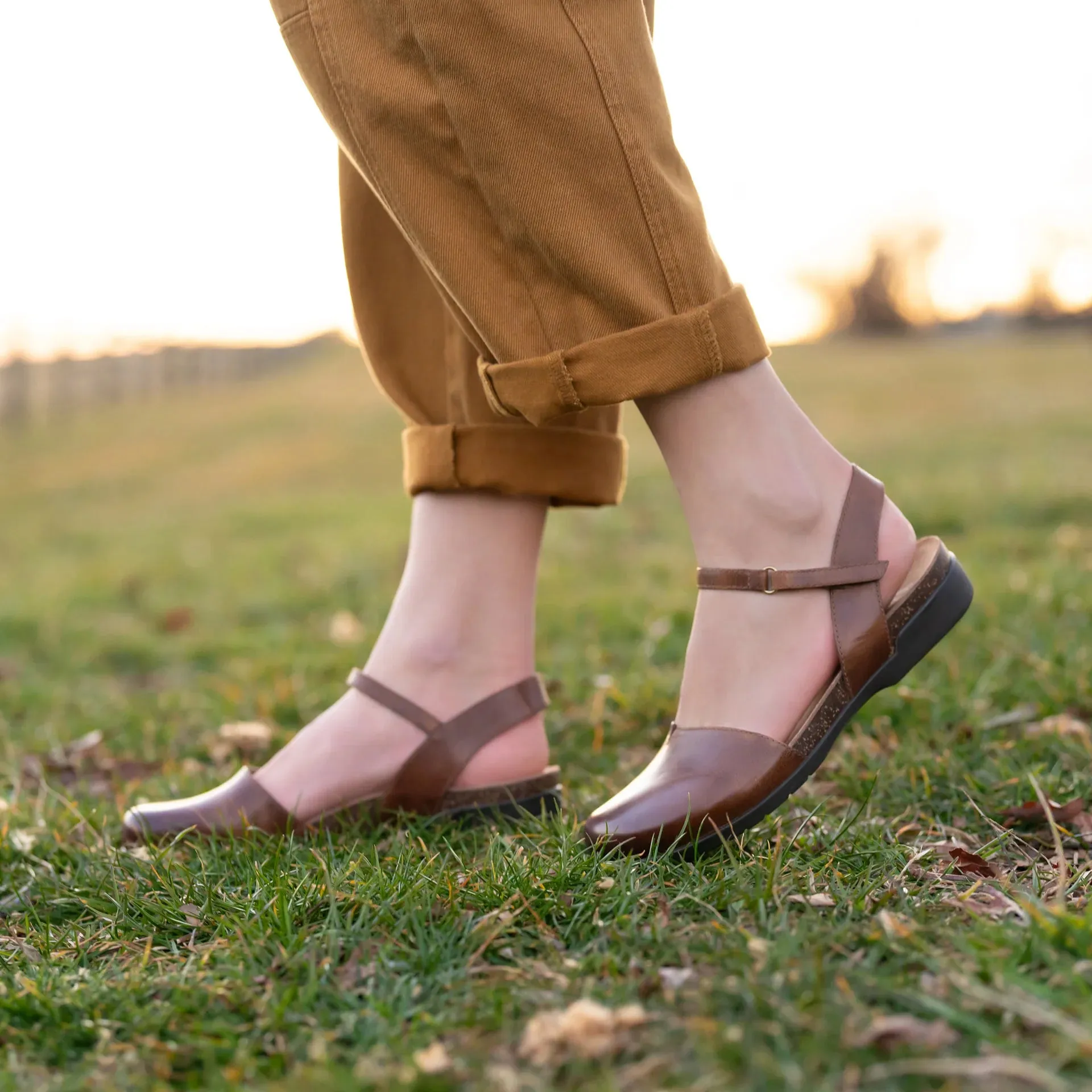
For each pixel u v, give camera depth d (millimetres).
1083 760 1474
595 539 5160
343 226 1419
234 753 2096
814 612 1195
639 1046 779
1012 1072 698
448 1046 816
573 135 1057
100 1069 843
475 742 1441
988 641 2174
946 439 8258
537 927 1014
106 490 12602
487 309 1123
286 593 4457
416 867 1183
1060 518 4469
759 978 843
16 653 3742
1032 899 978
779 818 1305
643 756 1829
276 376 27406
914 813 1384
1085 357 16344
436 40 1060
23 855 1455
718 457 1174
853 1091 706
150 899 1187
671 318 1089
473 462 1398
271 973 958
